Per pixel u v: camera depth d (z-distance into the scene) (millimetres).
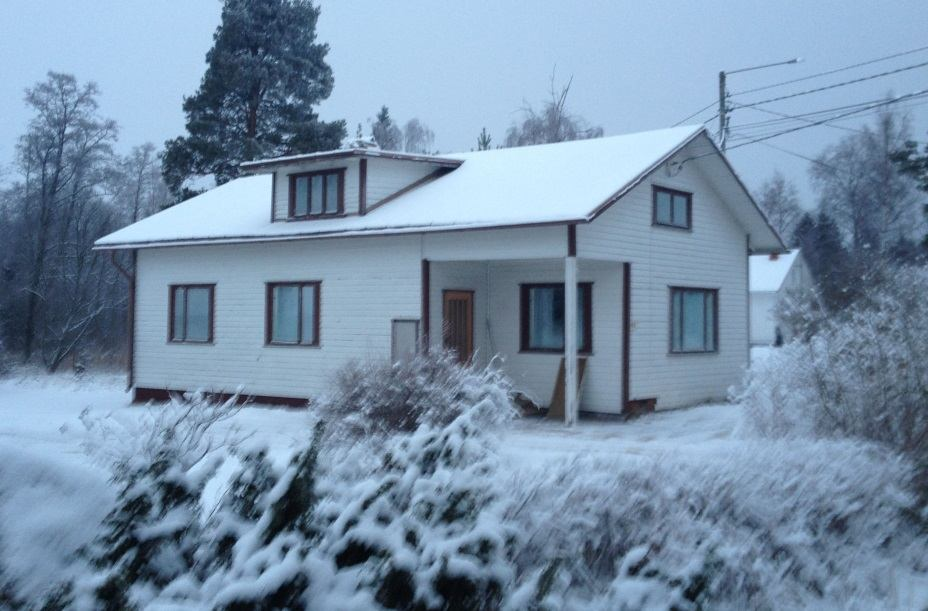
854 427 9523
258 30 42344
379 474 5629
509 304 18906
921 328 10234
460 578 4266
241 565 4223
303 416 17812
